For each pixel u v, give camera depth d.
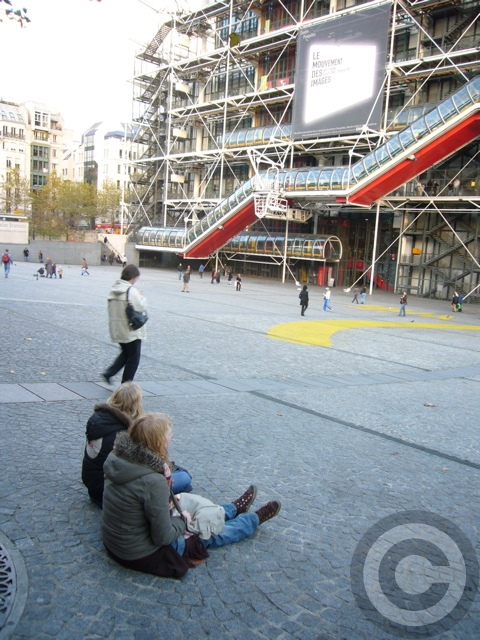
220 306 27.23
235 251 57.81
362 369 13.87
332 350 16.58
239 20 59.78
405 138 37.56
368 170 39.44
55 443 6.16
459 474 6.73
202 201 61.00
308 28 47.72
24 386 8.54
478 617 3.78
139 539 3.77
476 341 21.83
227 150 56.44
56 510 4.60
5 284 29.31
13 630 3.12
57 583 3.63
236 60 56.25
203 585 3.83
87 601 3.49
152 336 15.64
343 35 45.19
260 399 9.54
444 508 5.60
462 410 10.26
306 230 57.06
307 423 8.29
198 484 5.49
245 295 36.09
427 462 7.05
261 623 3.49
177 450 6.44
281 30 50.72
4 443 5.98
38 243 62.72
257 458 6.48
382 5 42.56
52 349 11.93
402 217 48.91
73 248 64.81
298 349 16.09
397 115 43.38
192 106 61.62
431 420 9.29
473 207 42.72
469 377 14.07
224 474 5.85
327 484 5.92
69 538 4.19
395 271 51.16
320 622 3.56
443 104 36.06
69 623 3.26
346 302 37.62
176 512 4.06
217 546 4.32
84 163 124.38
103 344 13.20
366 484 6.04
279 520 4.95
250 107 58.28
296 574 4.09
